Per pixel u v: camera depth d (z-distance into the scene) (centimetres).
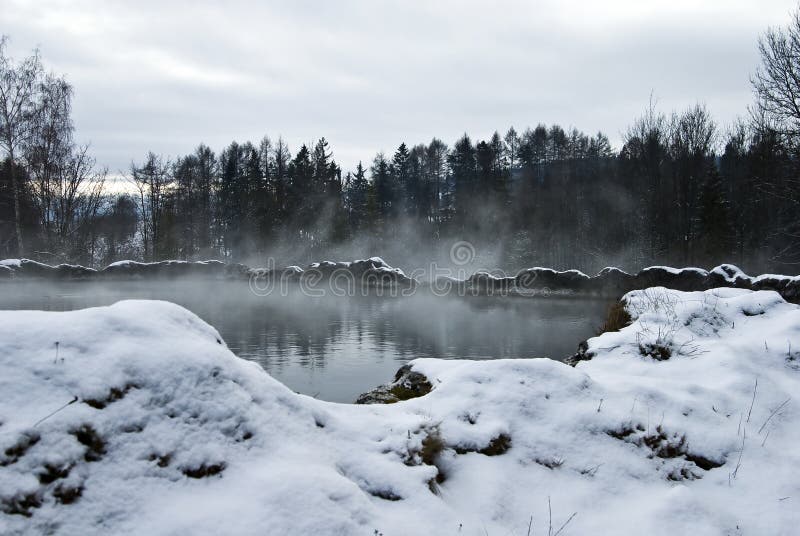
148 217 4997
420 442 386
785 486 418
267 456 313
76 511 245
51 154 2925
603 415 465
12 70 2705
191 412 305
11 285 2525
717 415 496
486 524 352
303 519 272
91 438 266
